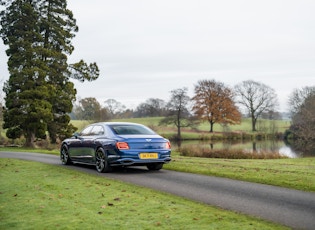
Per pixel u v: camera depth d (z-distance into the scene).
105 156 10.95
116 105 93.81
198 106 76.12
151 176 10.44
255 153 27.16
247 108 84.62
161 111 105.25
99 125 12.19
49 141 38.09
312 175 9.95
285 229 5.07
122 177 10.21
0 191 7.88
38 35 34.66
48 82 36.25
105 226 5.12
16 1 34.69
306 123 44.66
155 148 11.01
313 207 6.49
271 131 76.50
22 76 32.88
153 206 6.39
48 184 8.63
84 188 8.20
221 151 27.41
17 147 34.16
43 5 37.12
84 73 39.03
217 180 9.63
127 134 11.20
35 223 5.31
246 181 9.50
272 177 9.66
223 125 77.38
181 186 8.66
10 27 34.31
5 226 5.19
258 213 6.03
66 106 37.25
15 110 33.09
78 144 12.59
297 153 38.88
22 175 10.38
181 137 75.31
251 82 84.50
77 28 39.38
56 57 36.09
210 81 76.00
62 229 5.01
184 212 5.96
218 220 5.48
